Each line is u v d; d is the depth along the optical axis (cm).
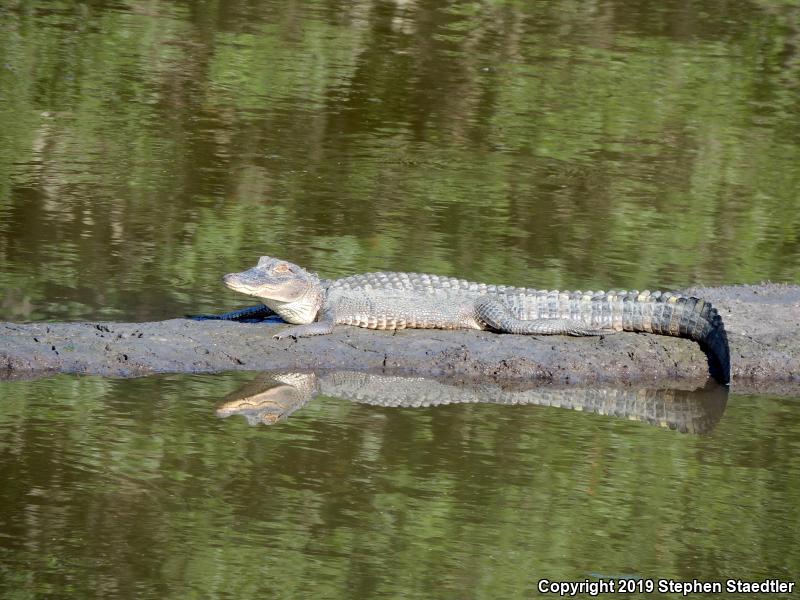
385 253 4500
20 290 3884
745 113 6950
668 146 6325
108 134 5769
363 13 8212
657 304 3650
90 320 3662
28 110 5994
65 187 5006
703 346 3600
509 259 4541
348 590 2352
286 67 7050
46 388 3156
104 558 2412
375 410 3191
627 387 3444
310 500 2686
